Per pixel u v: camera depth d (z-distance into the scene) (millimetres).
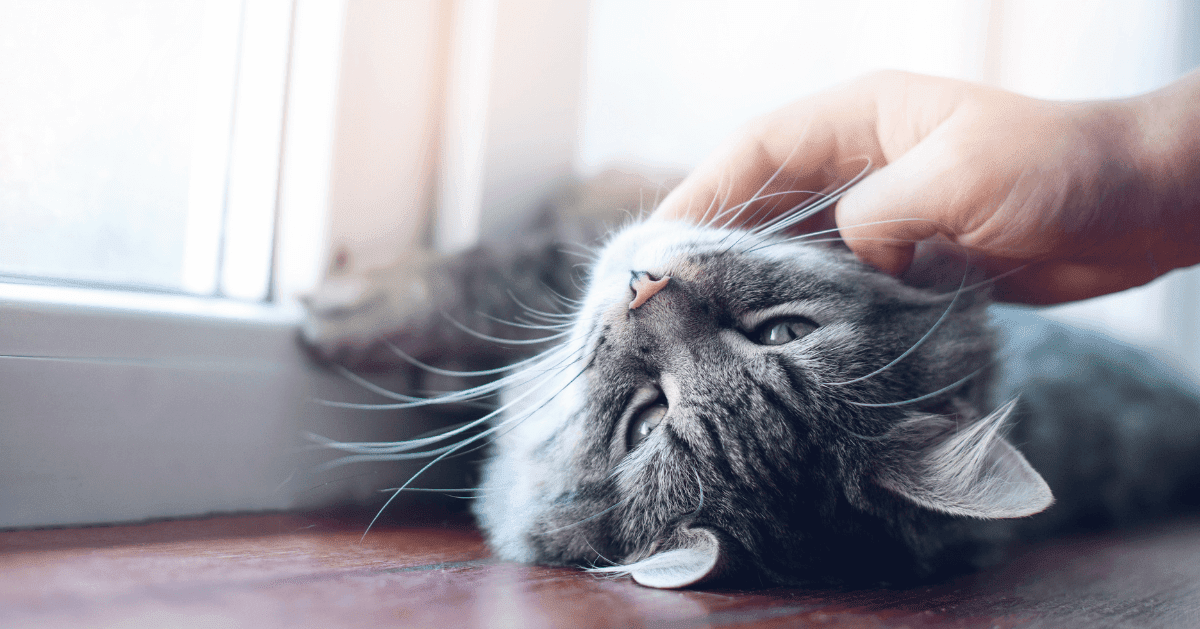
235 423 325
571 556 310
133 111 315
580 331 342
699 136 505
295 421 343
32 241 296
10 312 279
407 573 262
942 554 310
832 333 319
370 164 397
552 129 455
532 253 431
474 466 385
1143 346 542
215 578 237
